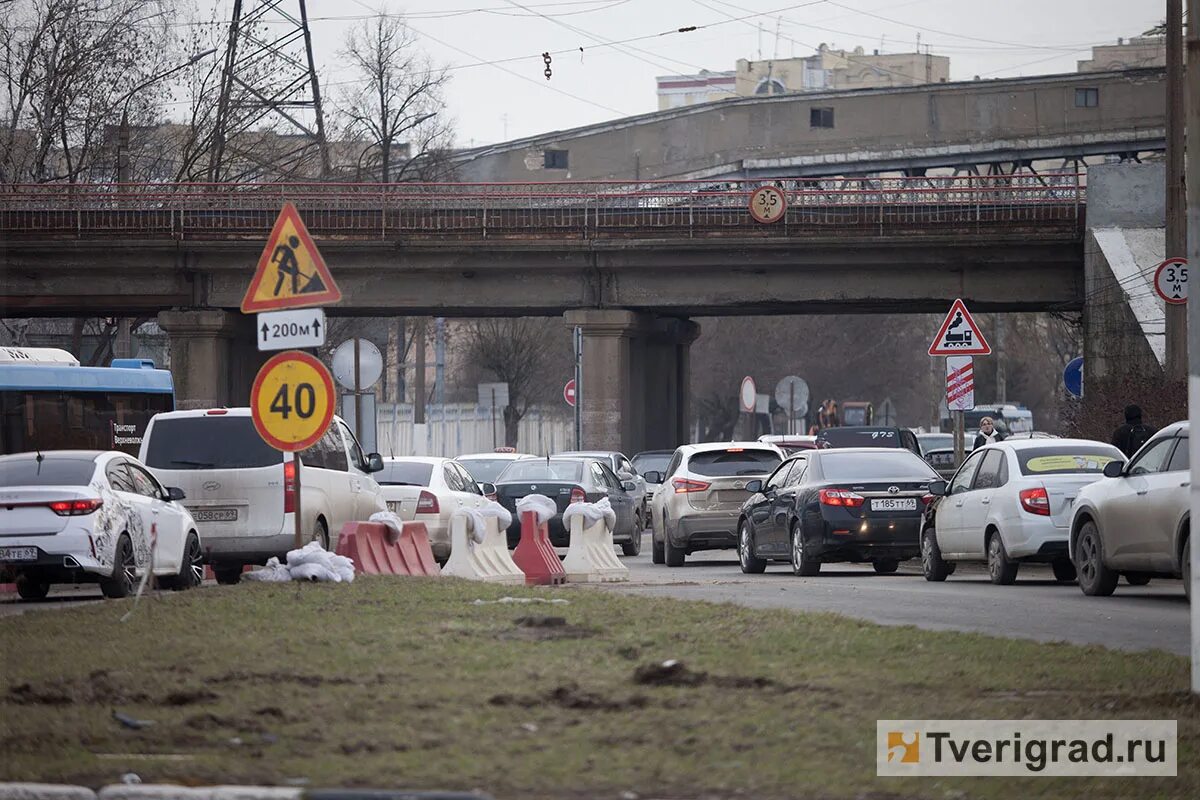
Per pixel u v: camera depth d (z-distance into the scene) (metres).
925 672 30.02
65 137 163.62
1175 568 49.09
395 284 144.38
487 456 104.69
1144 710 26.45
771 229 138.62
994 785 21.72
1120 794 21.48
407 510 75.12
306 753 22.84
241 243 139.62
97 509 53.56
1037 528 58.53
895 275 140.75
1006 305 142.88
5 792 20.12
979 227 136.12
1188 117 28.19
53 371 90.81
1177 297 77.75
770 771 21.86
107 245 139.50
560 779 21.28
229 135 175.12
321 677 28.83
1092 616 45.25
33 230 140.38
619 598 43.72
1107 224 131.62
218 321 142.12
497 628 35.56
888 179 140.00
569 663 30.44
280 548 60.25
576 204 141.50
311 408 44.00
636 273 143.88
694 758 22.53
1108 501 52.47
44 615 39.88
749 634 35.25
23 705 26.94
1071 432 97.19
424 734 24.00
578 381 156.88
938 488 65.25
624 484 106.75
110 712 26.05
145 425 95.38
